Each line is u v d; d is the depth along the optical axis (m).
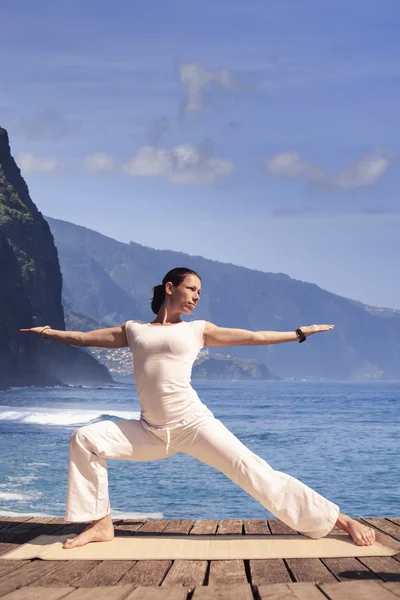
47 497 11.54
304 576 3.79
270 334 4.51
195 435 4.42
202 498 11.84
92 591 3.45
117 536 4.85
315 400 83.69
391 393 122.06
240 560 4.21
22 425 31.59
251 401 79.44
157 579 3.79
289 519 4.50
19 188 132.88
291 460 19.45
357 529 4.51
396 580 3.67
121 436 4.49
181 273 4.61
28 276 122.56
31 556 4.23
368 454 21.12
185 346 4.44
